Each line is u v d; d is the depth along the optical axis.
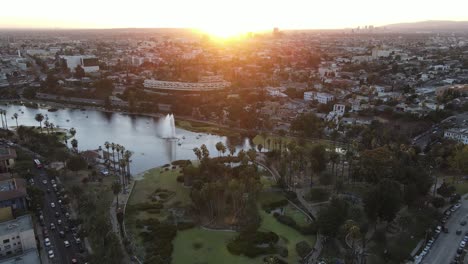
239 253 166.62
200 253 167.88
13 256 148.38
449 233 179.50
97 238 161.50
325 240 174.75
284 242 175.38
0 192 191.50
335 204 181.12
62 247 167.50
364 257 158.12
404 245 169.62
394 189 183.12
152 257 157.00
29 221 167.38
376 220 183.88
